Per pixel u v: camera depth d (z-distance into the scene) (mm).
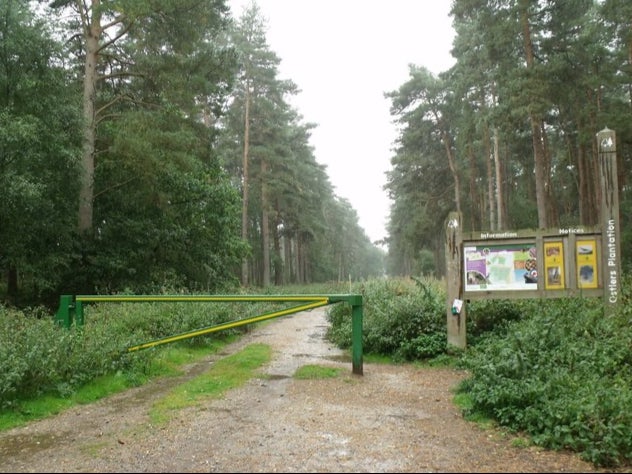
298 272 61438
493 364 6297
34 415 6156
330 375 8266
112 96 20672
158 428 5520
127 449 4840
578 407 4715
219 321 12523
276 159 38156
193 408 6332
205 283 22578
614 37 28078
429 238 47094
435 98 40844
